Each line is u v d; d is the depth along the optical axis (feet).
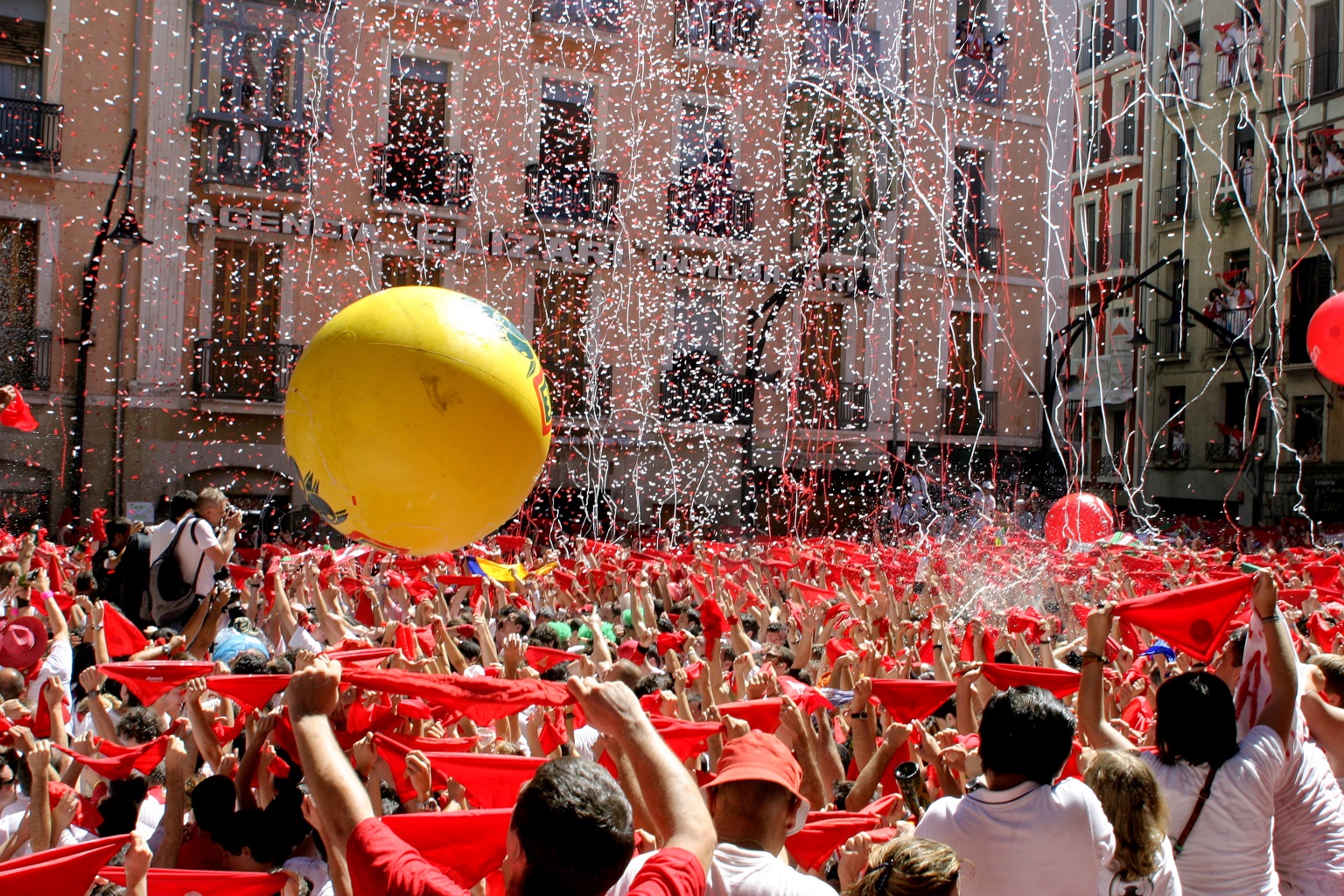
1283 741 12.75
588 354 81.92
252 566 40.32
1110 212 119.75
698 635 27.45
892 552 53.67
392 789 14.76
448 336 13.82
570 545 69.72
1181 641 16.37
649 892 6.75
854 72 89.40
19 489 69.15
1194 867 11.84
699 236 84.89
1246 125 106.73
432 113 79.36
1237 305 105.19
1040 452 96.37
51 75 69.92
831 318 90.27
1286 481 100.73
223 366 73.31
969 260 94.53
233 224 73.41
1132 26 119.34
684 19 85.30
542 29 80.94
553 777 7.50
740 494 85.87
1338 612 27.89
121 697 21.98
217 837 12.57
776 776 9.32
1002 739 11.00
